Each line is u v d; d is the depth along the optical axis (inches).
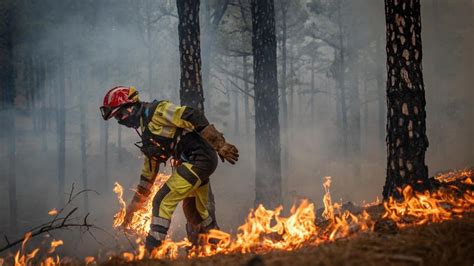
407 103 205.8
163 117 160.2
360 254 101.3
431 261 97.3
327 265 94.4
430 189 200.1
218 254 141.3
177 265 119.2
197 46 376.2
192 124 159.5
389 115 211.5
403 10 207.3
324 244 122.4
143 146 166.4
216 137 158.9
